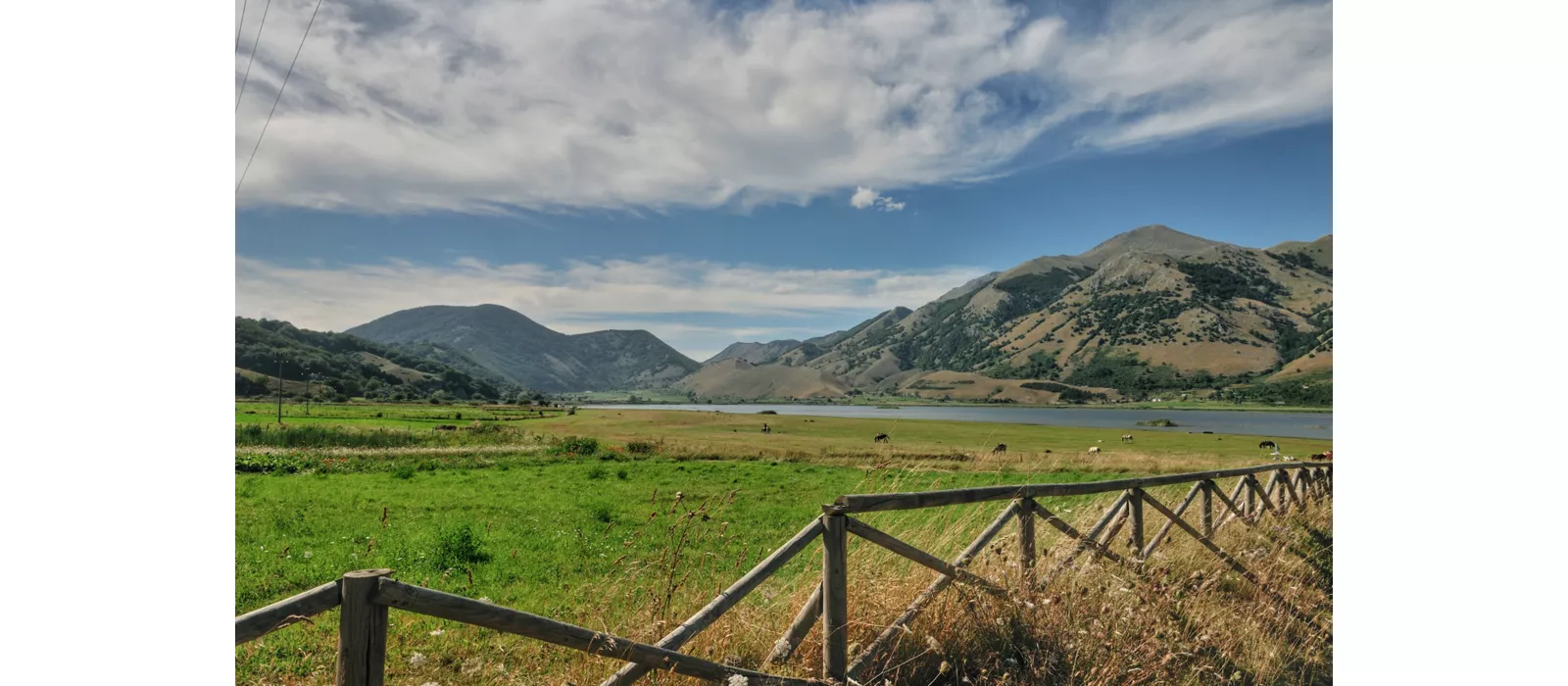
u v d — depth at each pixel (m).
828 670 3.70
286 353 179.62
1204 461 34.09
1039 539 6.21
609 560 10.52
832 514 3.72
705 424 100.69
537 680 4.43
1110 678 4.07
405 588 2.36
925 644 4.32
